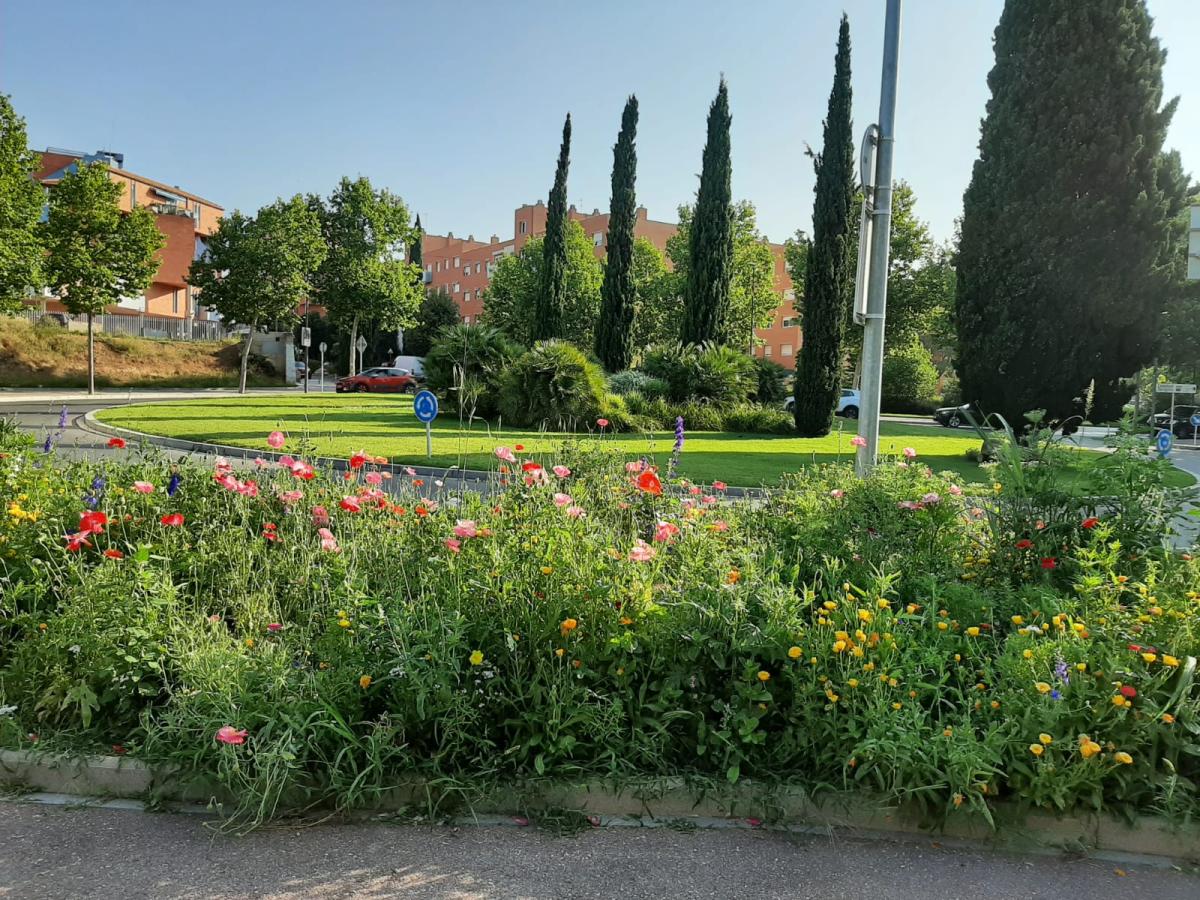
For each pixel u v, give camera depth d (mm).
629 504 5418
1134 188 16516
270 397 34188
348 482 5488
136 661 3273
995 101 17625
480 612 3436
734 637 3297
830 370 24500
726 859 2791
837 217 24234
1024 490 4598
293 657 3480
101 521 3818
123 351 43125
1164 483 4719
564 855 2787
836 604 3539
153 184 62312
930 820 2945
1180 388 29922
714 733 3125
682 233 52812
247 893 2541
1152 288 16469
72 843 2789
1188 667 2936
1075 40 16547
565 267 38625
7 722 3232
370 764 3006
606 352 33469
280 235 35562
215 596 4223
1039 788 2854
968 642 3465
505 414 23281
